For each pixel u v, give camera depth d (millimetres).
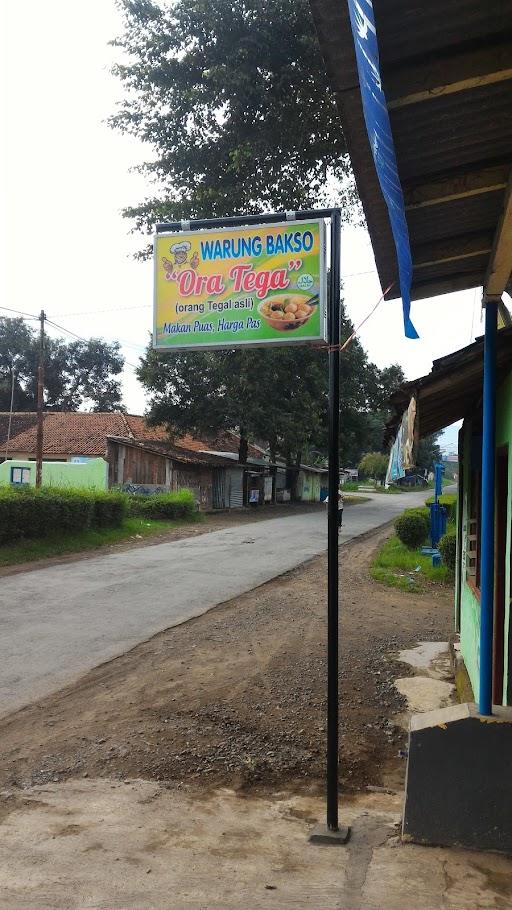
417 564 14852
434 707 5949
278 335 3734
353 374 38875
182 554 16750
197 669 7094
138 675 6914
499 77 2145
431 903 2818
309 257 3689
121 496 20688
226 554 16859
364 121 2305
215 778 4461
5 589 11602
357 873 3086
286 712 5777
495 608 4723
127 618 9617
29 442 36344
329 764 3535
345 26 1922
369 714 5758
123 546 18125
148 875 3111
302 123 12320
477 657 5238
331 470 3584
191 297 3838
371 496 54906
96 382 50281
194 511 26703
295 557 16562
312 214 3680
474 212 3098
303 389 32781
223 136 13391
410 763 3365
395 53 2041
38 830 3631
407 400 4016
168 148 13805
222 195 12852
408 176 2793
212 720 5551
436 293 4180
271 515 32156
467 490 6695
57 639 8383
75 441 35844
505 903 2822
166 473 31141
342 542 20703
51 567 14156
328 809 3525
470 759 3299
